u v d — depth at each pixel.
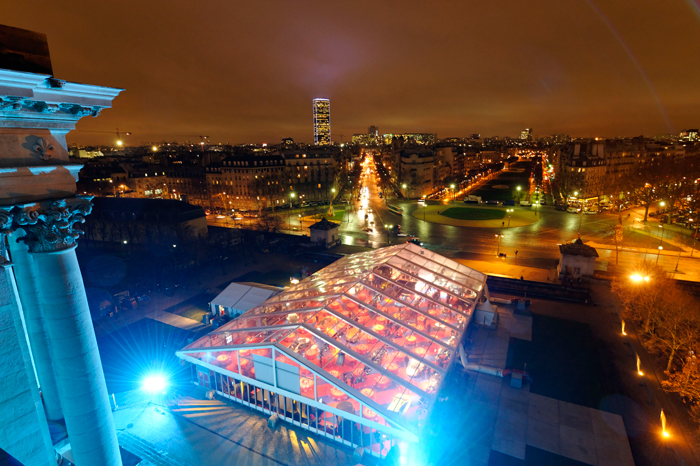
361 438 26.61
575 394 33.25
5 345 10.87
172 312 51.56
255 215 127.62
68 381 12.06
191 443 28.12
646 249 77.38
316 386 27.23
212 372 33.28
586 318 47.09
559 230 95.50
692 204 95.44
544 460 26.69
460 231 97.31
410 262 46.19
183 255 70.94
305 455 26.89
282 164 143.62
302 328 29.73
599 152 135.25
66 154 11.03
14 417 11.32
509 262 71.75
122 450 27.66
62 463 14.87
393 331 32.62
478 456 27.11
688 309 36.41
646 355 38.47
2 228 9.46
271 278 65.38
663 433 28.56
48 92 9.69
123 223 84.75
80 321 11.88
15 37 8.73
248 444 28.00
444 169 188.00
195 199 151.50
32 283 13.39
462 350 36.81
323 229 85.06
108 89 11.21
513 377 34.09
